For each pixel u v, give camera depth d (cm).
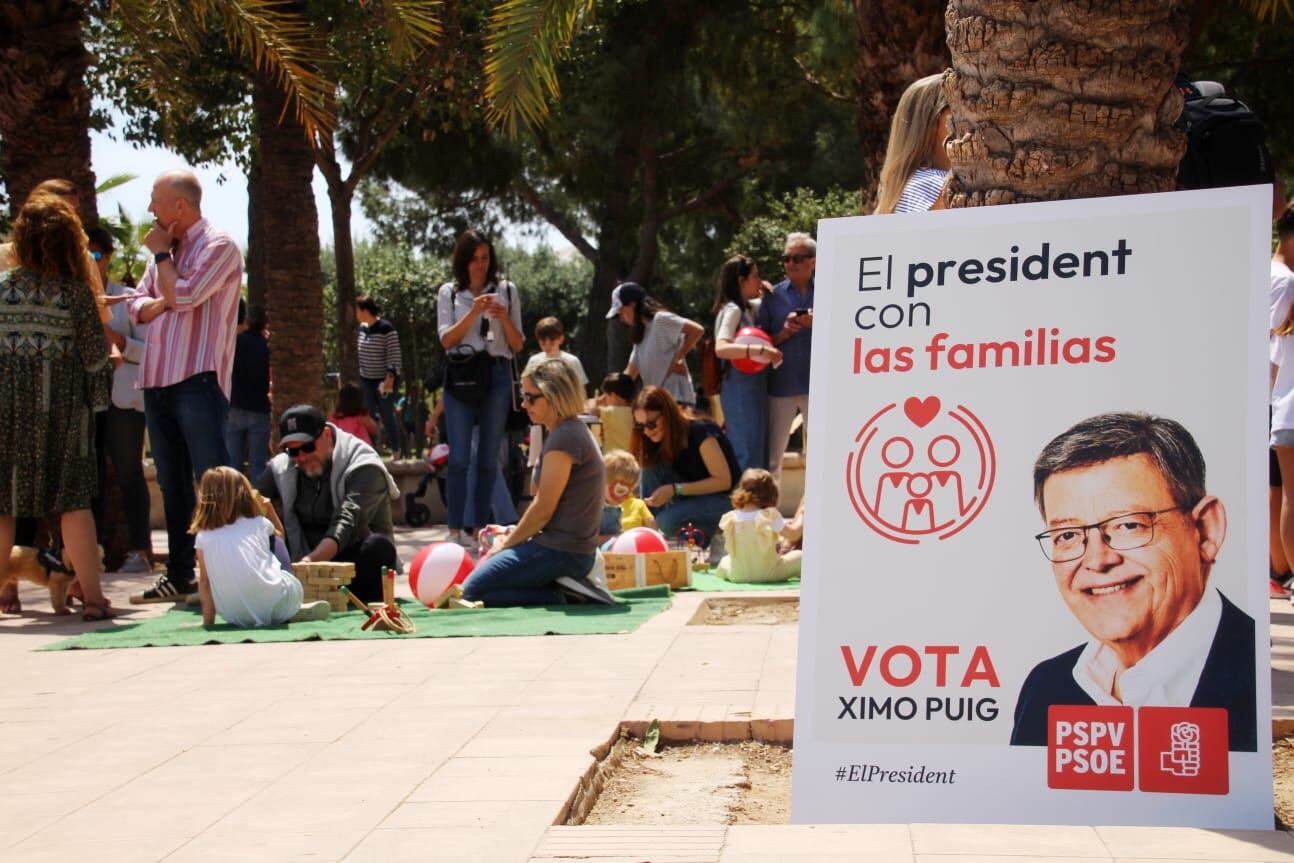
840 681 326
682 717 419
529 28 771
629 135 2269
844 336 340
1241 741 301
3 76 968
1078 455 319
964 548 324
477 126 2166
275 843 304
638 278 2698
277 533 721
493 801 330
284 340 1437
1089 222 327
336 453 782
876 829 305
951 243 336
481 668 525
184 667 554
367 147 2209
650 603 736
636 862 282
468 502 1066
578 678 495
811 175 2908
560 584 736
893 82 796
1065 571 317
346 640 620
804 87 2348
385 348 1702
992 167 371
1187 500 311
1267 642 302
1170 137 367
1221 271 317
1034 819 309
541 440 1154
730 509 977
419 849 296
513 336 1064
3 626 705
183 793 351
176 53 1103
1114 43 359
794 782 323
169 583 804
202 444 775
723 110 2614
